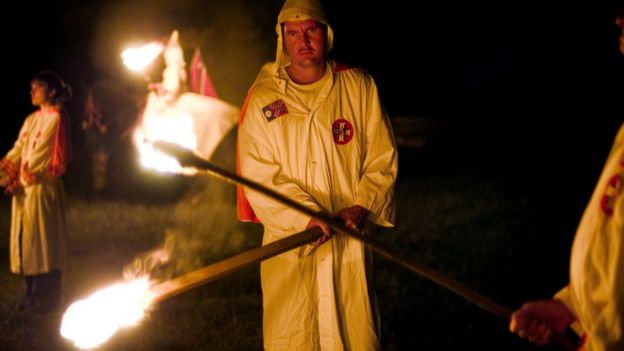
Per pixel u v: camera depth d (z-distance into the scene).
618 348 2.07
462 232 8.50
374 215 3.79
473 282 6.39
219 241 8.59
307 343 3.81
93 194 11.84
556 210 9.58
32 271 6.06
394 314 5.64
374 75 16.14
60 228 6.23
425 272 2.76
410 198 11.12
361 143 3.85
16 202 6.16
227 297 6.28
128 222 9.81
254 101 3.89
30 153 6.07
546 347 4.91
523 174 12.82
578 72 17.08
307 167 3.79
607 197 2.19
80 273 7.33
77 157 13.38
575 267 2.27
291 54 3.79
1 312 6.09
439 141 15.96
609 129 16.03
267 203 3.75
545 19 17.00
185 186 11.70
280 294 3.85
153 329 5.46
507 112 16.95
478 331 5.26
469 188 11.71
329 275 3.76
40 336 5.48
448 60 16.95
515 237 8.07
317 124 3.79
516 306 5.83
